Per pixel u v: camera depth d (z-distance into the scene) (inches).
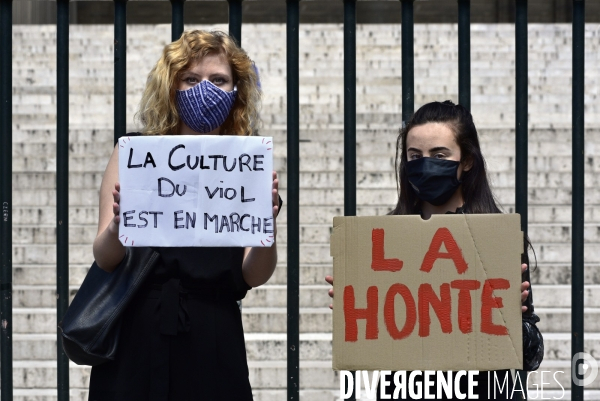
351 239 94.2
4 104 124.2
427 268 92.8
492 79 354.0
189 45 101.5
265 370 187.0
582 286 123.1
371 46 390.0
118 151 98.7
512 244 92.3
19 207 260.4
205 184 96.9
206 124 101.4
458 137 98.0
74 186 271.7
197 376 98.3
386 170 284.0
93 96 345.7
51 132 308.8
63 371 122.6
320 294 219.8
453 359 92.0
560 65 374.9
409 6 124.2
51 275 230.7
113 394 98.7
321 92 355.3
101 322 97.4
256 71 108.3
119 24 124.5
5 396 123.3
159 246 96.6
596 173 275.3
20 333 208.4
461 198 100.6
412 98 124.3
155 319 98.4
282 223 256.1
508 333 91.7
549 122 328.8
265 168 97.0
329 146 293.1
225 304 101.5
